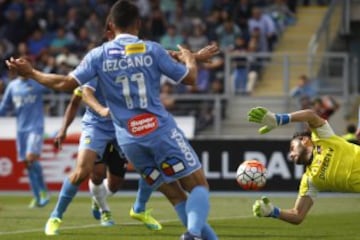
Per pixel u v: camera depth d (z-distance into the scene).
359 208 48.88
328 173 31.88
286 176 61.84
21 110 51.50
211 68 72.31
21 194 62.38
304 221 40.34
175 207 27.67
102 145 35.38
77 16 80.50
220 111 69.06
